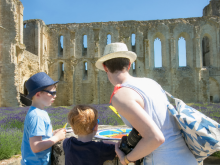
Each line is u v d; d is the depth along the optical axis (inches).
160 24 1255.5
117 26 1248.8
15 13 861.2
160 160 67.6
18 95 824.3
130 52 77.7
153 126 59.3
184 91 1220.5
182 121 68.3
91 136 86.6
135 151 63.1
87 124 82.1
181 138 73.6
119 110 64.5
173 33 1246.9
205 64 1378.0
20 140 234.7
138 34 1242.6
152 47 1254.3
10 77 823.1
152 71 1243.2
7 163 190.1
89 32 1242.0
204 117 68.2
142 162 73.6
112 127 179.9
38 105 104.8
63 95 1203.9
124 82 75.9
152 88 75.4
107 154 82.0
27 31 1146.7
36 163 95.0
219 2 1310.3
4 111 579.8
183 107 74.2
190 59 1250.0
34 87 101.7
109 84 1216.8
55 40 1240.8
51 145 92.5
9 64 826.8
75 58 1229.7
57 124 332.2
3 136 238.8
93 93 1213.1
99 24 1243.2
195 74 1226.6
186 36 1269.7
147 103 68.5
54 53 1233.4
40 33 1150.3
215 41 1250.0
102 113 467.8
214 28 1253.7
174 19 1264.8
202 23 1254.3
